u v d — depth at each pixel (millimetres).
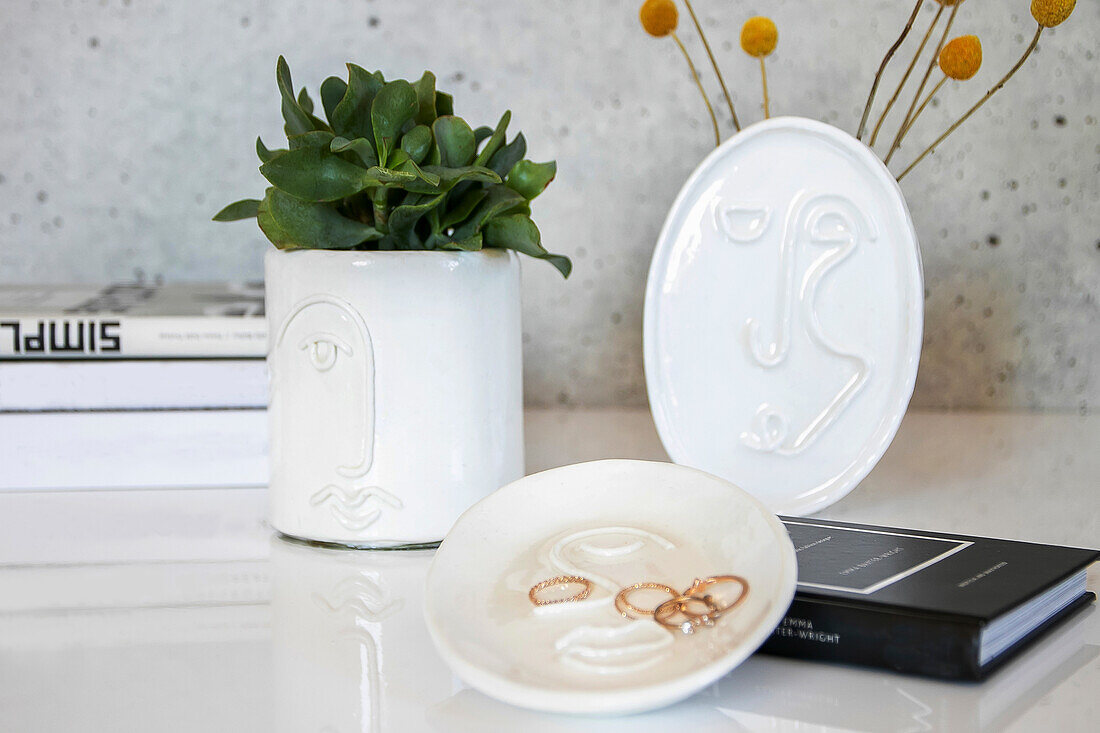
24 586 499
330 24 914
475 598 390
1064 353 979
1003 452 811
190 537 591
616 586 391
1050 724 335
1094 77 945
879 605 381
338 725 338
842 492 612
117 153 916
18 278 921
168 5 902
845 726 335
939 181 948
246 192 927
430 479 551
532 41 928
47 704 355
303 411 557
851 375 620
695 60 933
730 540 399
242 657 402
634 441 814
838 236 621
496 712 350
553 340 971
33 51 899
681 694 324
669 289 656
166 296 801
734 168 646
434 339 544
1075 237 966
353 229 542
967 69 635
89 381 703
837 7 925
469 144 549
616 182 947
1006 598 387
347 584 504
